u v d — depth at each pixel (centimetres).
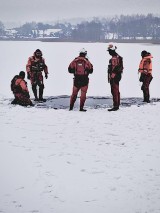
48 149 683
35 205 458
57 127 860
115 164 609
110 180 539
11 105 1154
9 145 701
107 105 1214
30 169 576
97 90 2133
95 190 504
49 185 517
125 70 3338
